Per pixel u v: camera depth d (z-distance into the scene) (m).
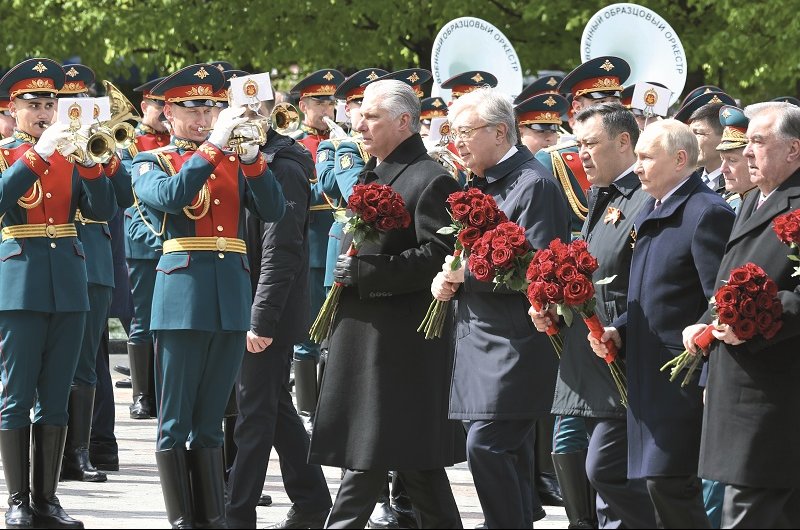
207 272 19.81
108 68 52.09
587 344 18.09
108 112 20.70
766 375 16.38
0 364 21.64
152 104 31.12
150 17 49.88
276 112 21.69
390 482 23.36
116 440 29.33
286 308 21.28
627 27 31.45
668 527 17.31
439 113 34.03
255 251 21.61
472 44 34.47
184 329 19.47
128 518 21.56
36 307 20.89
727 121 19.88
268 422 21.00
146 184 19.73
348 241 19.19
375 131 18.55
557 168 26.38
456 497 24.83
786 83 50.12
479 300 18.56
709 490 20.42
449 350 18.73
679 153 17.34
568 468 20.80
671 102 28.95
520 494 18.22
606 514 18.42
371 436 18.12
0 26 49.88
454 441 18.80
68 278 21.28
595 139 18.52
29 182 20.23
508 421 18.27
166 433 19.55
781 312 16.05
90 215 21.94
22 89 22.02
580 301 16.91
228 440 23.09
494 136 19.06
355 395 18.33
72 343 21.38
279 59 50.16
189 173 19.28
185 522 19.42
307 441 21.58
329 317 18.62
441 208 18.17
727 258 16.97
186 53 51.72
